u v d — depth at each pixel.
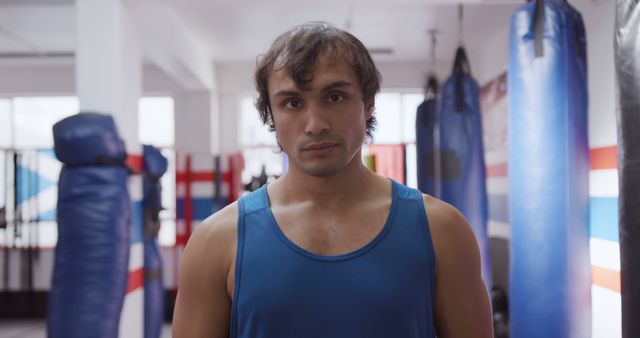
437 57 5.95
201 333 0.96
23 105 6.13
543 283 2.22
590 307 2.24
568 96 2.23
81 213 2.71
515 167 2.35
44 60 5.78
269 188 1.02
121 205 2.80
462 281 0.96
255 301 0.90
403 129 6.27
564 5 2.29
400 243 0.92
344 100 0.89
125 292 2.84
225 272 0.96
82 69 3.10
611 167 2.87
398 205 0.96
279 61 0.90
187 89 5.93
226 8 4.21
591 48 3.12
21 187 5.13
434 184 4.12
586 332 2.21
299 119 0.89
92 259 2.70
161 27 3.96
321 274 0.89
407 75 6.11
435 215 0.96
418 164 4.20
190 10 4.26
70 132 2.70
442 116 3.52
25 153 5.35
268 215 0.96
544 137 2.24
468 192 3.44
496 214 5.19
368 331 0.88
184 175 5.55
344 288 0.88
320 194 0.96
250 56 5.84
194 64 5.10
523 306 2.29
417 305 0.90
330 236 0.93
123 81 3.16
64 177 2.76
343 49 0.90
